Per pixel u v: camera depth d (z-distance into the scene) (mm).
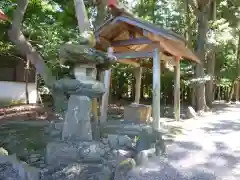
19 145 6000
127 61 10312
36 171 4180
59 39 11047
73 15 12430
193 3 14883
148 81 21922
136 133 7379
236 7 17000
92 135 5957
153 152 5125
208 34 14414
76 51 5082
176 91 10789
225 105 19266
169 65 12062
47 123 9055
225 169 4762
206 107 14734
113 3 7617
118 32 8305
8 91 15016
